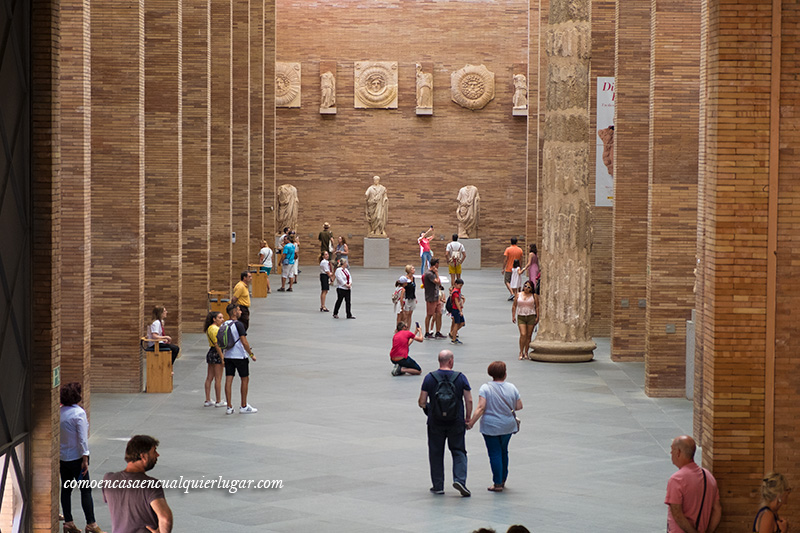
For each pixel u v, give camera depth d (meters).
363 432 15.57
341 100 45.66
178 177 21.73
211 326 17.33
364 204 45.94
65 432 10.83
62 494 10.89
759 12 9.82
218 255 28.36
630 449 14.77
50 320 10.22
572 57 22.41
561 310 22.44
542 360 22.16
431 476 12.45
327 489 12.53
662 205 18.59
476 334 26.36
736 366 9.97
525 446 14.91
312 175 45.88
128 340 18.55
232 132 31.11
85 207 15.53
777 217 9.91
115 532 8.28
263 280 34.31
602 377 20.61
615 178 22.09
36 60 10.08
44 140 10.13
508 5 45.03
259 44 38.44
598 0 24.77
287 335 25.69
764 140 9.88
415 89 45.59
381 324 27.84
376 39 45.47
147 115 21.61
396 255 46.09
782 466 10.00
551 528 11.10
